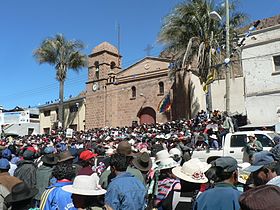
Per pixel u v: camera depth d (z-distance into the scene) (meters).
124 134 26.95
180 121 27.52
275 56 21.06
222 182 3.43
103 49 41.22
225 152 12.49
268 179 3.79
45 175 6.04
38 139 27.95
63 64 38.38
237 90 28.20
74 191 3.70
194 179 3.92
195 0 26.09
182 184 3.99
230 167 3.44
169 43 27.23
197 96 32.44
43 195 4.17
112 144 14.04
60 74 38.25
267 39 21.44
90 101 41.59
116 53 42.31
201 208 3.28
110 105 39.31
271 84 20.97
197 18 25.58
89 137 28.61
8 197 3.92
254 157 4.00
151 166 5.80
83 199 3.75
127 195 3.84
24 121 38.94
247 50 22.34
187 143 15.46
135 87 37.56
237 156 12.16
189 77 32.31
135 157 5.82
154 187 4.83
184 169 4.05
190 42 24.95
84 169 5.96
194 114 31.73
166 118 33.84
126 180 4.01
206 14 25.30
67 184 4.25
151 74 36.19
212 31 24.47
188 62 27.77
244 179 4.62
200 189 3.98
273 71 21.00
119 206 3.80
